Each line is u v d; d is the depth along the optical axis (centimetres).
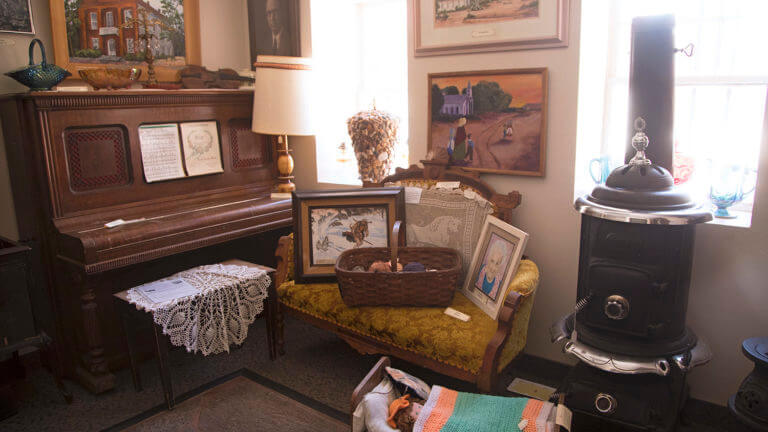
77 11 301
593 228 209
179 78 349
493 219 261
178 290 259
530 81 260
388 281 247
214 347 267
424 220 289
